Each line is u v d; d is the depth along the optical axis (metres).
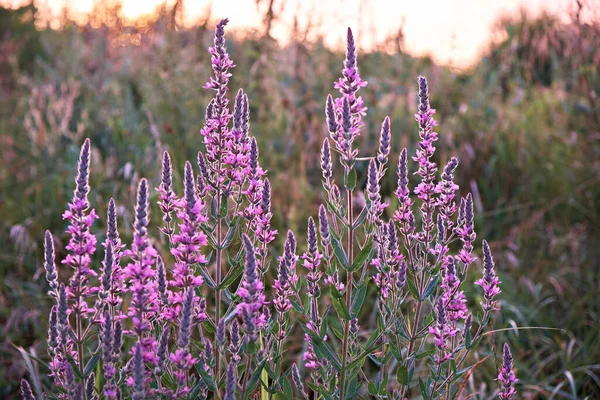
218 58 2.68
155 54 7.94
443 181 2.82
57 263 5.32
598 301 5.09
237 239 2.95
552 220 6.44
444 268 2.92
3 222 6.05
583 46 6.95
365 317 4.83
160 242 4.82
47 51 9.83
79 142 7.04
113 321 2.43
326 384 2.73
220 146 2.68
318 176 6.60
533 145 7.32
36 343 4.44
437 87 8.45
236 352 2.26
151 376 2.50
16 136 8.17
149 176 5.61
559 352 4.58
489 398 3.87
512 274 5.41
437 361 2.72
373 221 2.59
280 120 7.27
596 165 6.73
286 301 2.71
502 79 9.27
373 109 7.59
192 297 2.22
